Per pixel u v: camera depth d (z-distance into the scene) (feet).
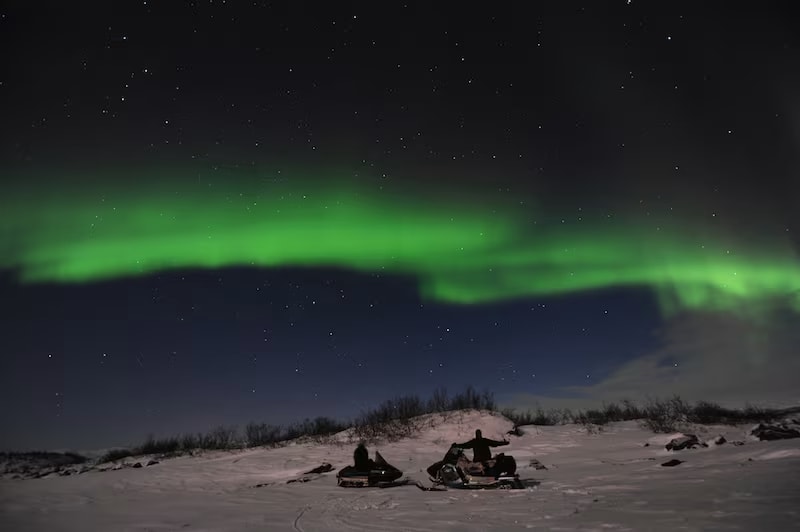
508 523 19.63
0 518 27.81
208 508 29.71
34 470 75.15
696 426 60.70
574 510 21.20
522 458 49.42
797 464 27.53
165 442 77.61
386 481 37.96
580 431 64.39
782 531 14.80
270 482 44.83
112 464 68.54
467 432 65.10
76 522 26.21
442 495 30.04
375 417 75.36
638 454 44.24
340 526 21.50
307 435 74.95
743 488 22.30
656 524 17.16
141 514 28.53
